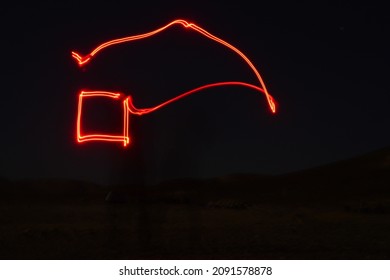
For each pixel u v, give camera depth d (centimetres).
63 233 1547
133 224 1695
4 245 1384
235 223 1773
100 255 1259
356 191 3191
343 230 1599
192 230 1587
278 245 1352
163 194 2500
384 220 1883
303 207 2495
